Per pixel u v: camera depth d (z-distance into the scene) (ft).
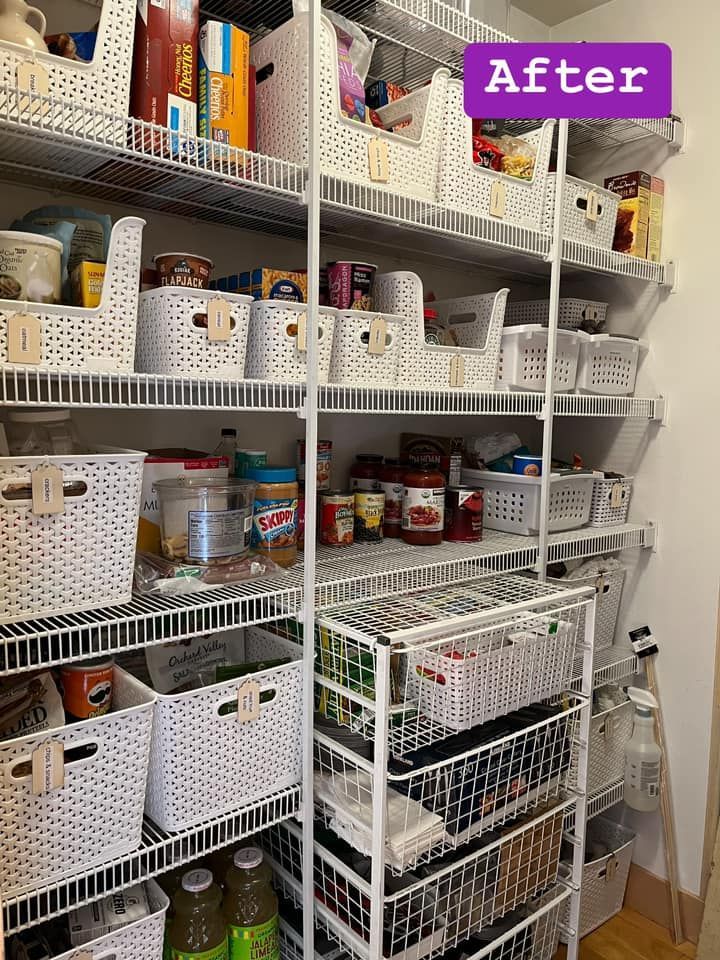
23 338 3.03
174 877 4.43
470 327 5.65
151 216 4.64
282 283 4.25
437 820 3.99
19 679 3.48
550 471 5.94
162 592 3.76
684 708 6.42
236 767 3.84
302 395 4.03
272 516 4.45
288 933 4.59
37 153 3.60
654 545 6.63
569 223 5.77
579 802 5.19
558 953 6.01
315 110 3.80
